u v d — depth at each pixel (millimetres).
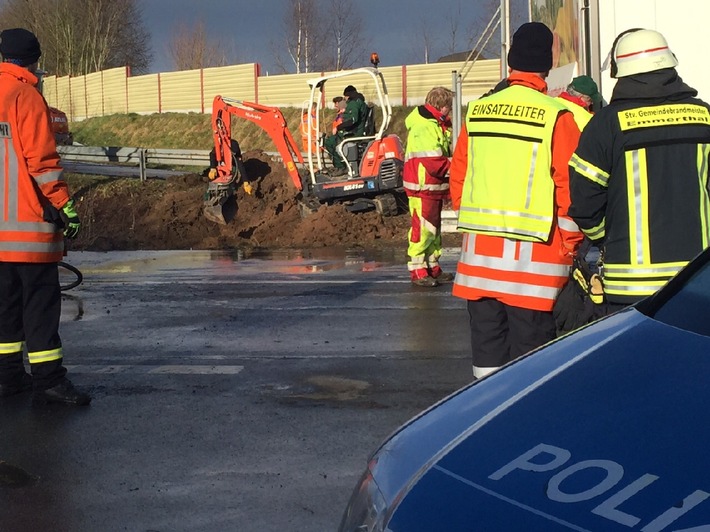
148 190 21938
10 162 5797
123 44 66375
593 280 4422
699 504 1769
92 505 4422
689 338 2477
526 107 4648
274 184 17719
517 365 2693
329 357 7148
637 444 2008
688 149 4035
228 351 7402
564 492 1906
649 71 4062
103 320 8695
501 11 12727
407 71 35156
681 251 4031
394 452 2383
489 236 4762
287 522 4184
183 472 4809
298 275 11383
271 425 5531
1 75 5855
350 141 16734
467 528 1895
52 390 5988
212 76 41562
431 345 7496
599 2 8477
